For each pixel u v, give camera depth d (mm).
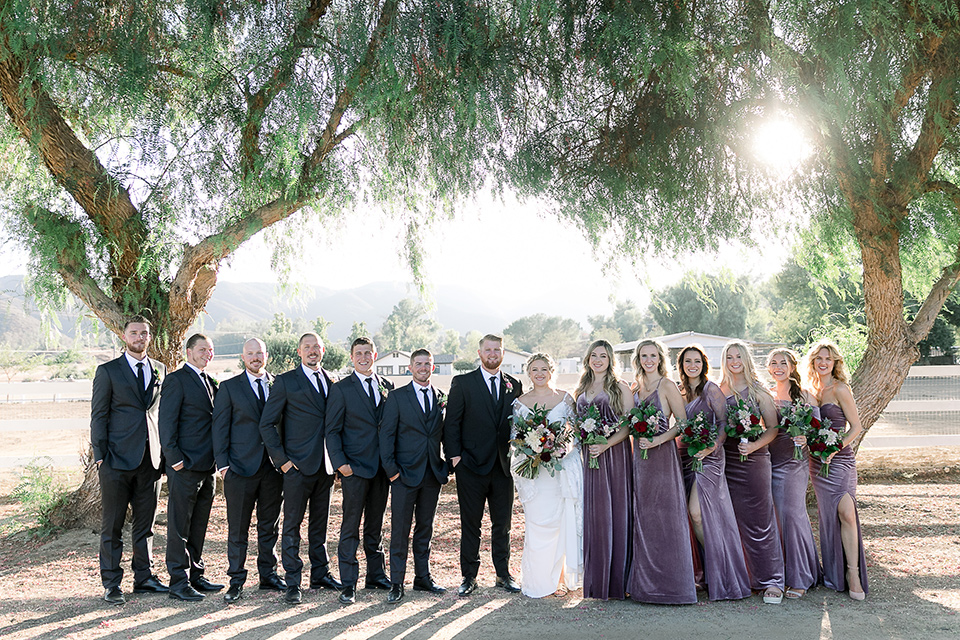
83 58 6453
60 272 7496
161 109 7008
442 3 5973
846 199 7332
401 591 4910
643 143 7184
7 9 6043
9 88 6730
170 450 4996
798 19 5945
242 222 7555
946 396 18875
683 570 4711
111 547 4984
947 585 5109
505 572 5230
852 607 4598
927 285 9375
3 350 21516
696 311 48438
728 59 6121
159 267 7754
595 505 4926
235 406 5152
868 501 8117
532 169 7070
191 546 5332
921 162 7336
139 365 5355
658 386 4973
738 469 5031
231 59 7289
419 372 5227
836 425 5145
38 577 5785
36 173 7484
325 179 7527
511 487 5301
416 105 6582
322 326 45375
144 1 6410
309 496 5320
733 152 7098
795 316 27578
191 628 4281
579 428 4906
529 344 106750
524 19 5844
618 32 5891
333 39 6715
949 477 9727
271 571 5320
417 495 5215
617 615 4477
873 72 6027
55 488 8008
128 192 7469
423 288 8609
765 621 4312
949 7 6094
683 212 7613
